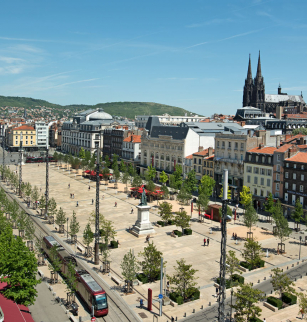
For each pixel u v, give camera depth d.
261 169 121.62
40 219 105.75
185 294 57.09
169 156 171.62
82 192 147.75
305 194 106.19
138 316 52.19
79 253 77.94
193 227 98.69
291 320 50.91
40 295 58.59
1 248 55.50
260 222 105.75
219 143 141.75
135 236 89.31
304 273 68.19
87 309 54.22
